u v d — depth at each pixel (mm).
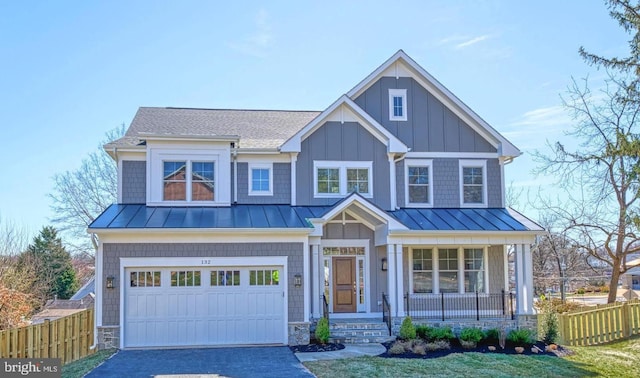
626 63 16844
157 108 22891
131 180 18672
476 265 19953
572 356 15242
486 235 18328
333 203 19328
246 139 20297
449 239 18172
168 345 16047
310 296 17703
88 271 47938
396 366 13086
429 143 20750
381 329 17219
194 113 22656
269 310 16562
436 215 19609
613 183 22016
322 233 17875
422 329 16562
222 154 18906
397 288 17656
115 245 16047
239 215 17688
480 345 15898
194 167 18797
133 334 15977
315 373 12289
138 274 16188
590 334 17922
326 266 19328
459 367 13141
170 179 18578
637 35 16375
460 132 20984
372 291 19328
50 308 32938
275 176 19516
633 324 19078
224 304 16422
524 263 18453
